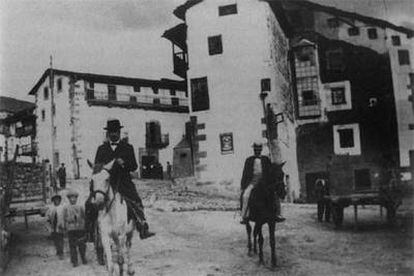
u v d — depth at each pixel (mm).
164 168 12367
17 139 12242
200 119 12109
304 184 13211
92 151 12180
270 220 9008
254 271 8594
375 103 12719
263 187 9188
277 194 9273
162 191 11656
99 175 8523
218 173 11750
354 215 10938
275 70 12609
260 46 12078
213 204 11039
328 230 9984
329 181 12273
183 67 12352
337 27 13836
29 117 12195
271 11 12734
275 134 12047
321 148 12984
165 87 12594
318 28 14211
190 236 9570
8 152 12227
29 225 11000
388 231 9906
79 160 11977
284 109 13188
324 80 13766
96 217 8852
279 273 8570
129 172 9023
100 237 8758
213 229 9977
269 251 9250
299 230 10117
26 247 9836
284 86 13547
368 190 11523
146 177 12461
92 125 12273
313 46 14203
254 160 9555
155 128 12562
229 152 11797
